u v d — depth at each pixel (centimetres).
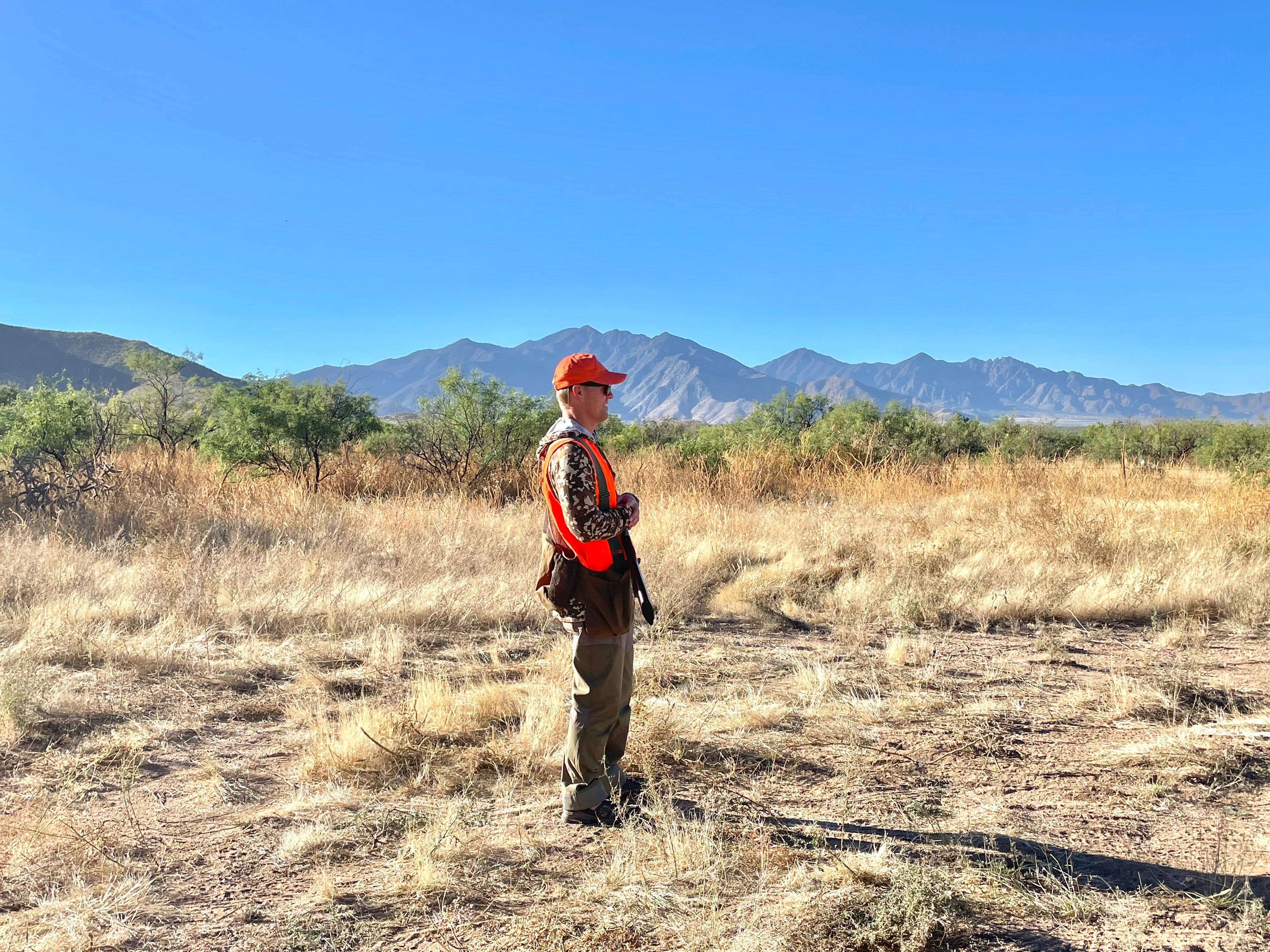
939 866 284
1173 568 827
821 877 277
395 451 1602
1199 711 468
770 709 456
